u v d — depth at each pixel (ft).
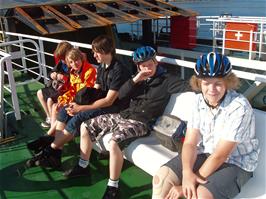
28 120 17.24
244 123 7.51
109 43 11.55
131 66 26.37
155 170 9.59
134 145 10.47
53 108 13.71
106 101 11.68
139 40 52.90
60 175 12.10
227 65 7.40
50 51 42.16
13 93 16.57
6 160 13.43
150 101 10.77
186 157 8.05
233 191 7.63
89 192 11.09
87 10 45.11
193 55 42.22
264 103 23.79
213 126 7.97
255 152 7.97
